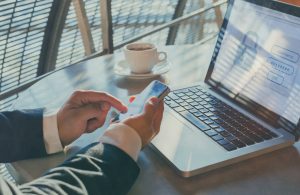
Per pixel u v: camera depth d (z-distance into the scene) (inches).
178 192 26.8
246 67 39.5
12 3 80.4
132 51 46.6
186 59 54.4
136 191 27.0
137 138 28.4
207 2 116.1
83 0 79.4
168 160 29.4
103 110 34.8
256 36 38.8
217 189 26.9
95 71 50.8
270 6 37.4
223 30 43.8
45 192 22.0
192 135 32.9
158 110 32.1
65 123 33.4
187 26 123.9
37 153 32.4
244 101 38.3
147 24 126.8
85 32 81.4
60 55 97.4
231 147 30.8
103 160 25.6
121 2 111.2
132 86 45.4
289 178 27.9
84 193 22.9
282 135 32.6
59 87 45.8
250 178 28.0
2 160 32.5
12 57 86.5
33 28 88.3
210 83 43.6
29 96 43.4
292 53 34.4
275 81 35.7
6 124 32.8
